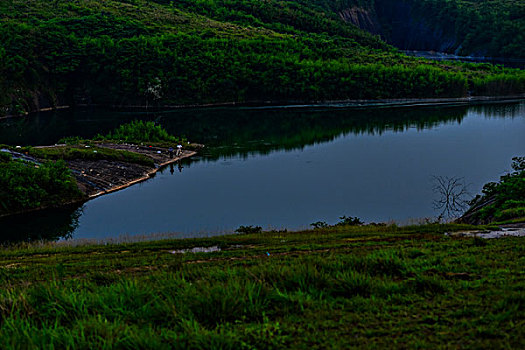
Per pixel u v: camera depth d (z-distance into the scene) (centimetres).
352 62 11488
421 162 4631
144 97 9650
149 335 630
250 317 725
